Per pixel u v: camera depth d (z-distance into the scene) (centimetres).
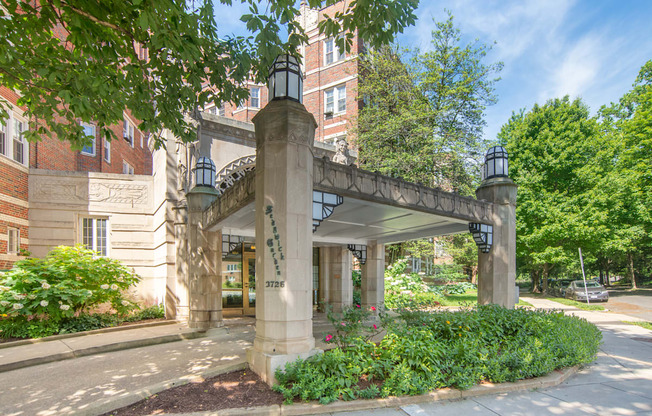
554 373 610
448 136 2072
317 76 2419
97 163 1789
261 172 594
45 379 599
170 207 1251
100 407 453
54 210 1316
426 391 508
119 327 1043
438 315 744
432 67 2089
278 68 604
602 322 1299
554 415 462
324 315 1422
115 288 1079
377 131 2069
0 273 938
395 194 780
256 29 548
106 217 1390
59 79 576
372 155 2048
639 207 2320
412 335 607
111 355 769
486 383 556
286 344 545
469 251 2405
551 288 3116
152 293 1396
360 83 2178
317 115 2389
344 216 920
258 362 559
